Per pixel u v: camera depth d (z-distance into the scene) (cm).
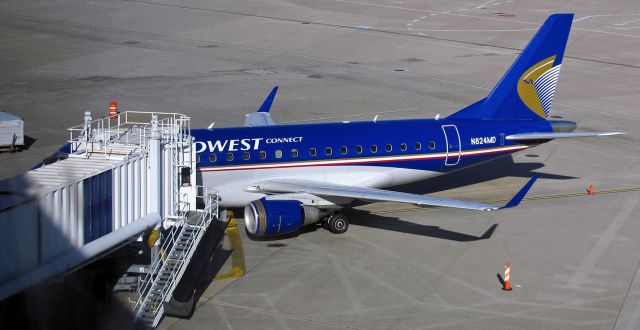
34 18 10700
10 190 2547
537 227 4228
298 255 3791
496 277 3544
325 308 3195
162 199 3269
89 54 8769
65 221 2647
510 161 5616
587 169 5403
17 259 2425
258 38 9888
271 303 3241
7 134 5262
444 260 3744
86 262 2786
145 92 7162
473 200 4741
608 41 10250
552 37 4747
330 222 4088
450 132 4578
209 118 6328
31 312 3000
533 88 4800
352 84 7781
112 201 2934
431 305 3238
